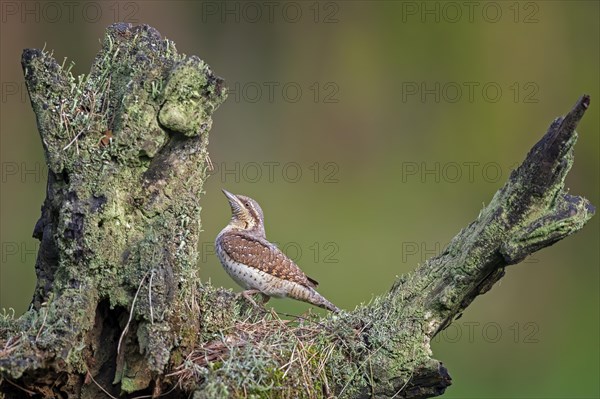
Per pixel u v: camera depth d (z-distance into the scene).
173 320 5.27
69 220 5.24
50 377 5.11
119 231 5.35
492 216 5.71
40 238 5.80
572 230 5.56
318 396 5.56
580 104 5.26
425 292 5.89
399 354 5.75
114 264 5.27
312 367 5.62
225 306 5.65
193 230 5.56
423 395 5.86
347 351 5.79
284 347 5.61
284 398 5.36
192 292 5.48
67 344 5.01
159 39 5.88
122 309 5.29
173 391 5.32
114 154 5.40
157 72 5.48
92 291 5.21
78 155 5.41
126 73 5.66
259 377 5.26
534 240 5.57
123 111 5.41
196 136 5.57
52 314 5.08
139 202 5.44
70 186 5.31
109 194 5.32
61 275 5.32
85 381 5.24
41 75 5.48
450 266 5.86
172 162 5.53
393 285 6.17
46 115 5.45
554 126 5.53
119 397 5.34
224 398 5.06
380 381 5.74
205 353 5.43
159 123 5.43
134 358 5.21
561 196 5.67
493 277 5.89
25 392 5.22
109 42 5.74
